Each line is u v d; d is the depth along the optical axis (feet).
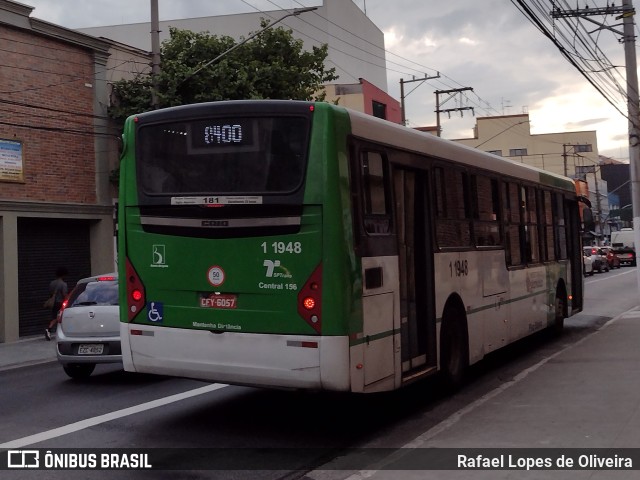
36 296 65.16
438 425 24.36
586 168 282.36
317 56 81.25
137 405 29.66
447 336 29.53
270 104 22.68
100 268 70.28
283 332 21.99
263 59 77.97
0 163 60.59
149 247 24.25
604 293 90.02
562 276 48.11
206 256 23.18
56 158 65.82
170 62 72.69
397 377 24.71
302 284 21.81
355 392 22.07
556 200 47.44
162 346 23.93
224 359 22.85
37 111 64.03
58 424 26.53
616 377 31.89
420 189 28.09
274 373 22.12
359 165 23.15
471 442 21.93
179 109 24.00
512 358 41.45
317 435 24.62
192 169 23.56
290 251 22.00
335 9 151.33
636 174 67.87
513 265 37.81
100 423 26.55
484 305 33.32
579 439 21.81
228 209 22.86
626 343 43.14
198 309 23.30
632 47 68.28
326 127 22.02
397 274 25.07
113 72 72.84
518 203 39.42
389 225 24.82
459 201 31.17
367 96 139.23
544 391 29.45
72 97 67.62
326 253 21.61
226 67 72.59
